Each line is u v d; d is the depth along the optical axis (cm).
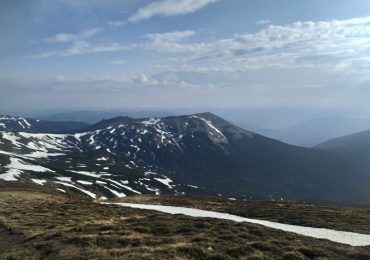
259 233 3688
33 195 8338
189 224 4112
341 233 4181
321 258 2822
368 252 3064
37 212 5531
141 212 5816
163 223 4162
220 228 3884
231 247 3005
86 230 3744
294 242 3306
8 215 5244
